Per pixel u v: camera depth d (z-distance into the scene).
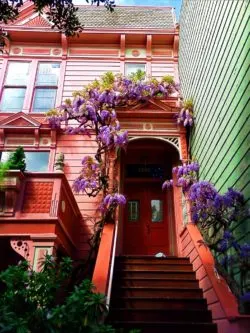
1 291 5.05
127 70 10.37
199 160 7.69
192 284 6.17
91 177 7.82
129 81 9.05
